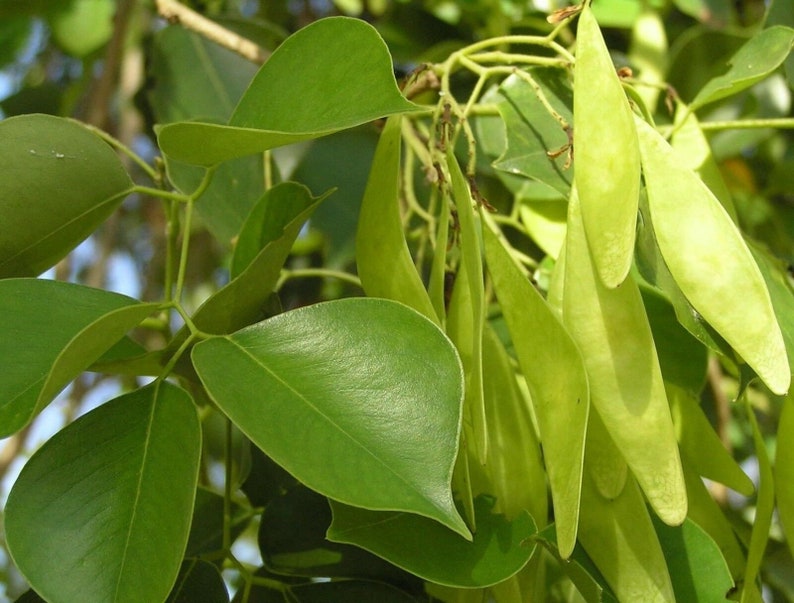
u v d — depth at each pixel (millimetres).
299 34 301
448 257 351
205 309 297
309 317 281
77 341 263
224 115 474
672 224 288
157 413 280
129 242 710
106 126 576
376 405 269
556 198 378
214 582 319
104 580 262
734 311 284
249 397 270
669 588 287
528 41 328
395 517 292
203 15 491
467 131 310
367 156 463
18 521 266
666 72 444
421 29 501
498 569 281
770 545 396
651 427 280
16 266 310
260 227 337
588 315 283
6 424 264
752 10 548
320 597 322
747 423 539
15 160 302
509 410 306
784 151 512
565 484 274
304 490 334
